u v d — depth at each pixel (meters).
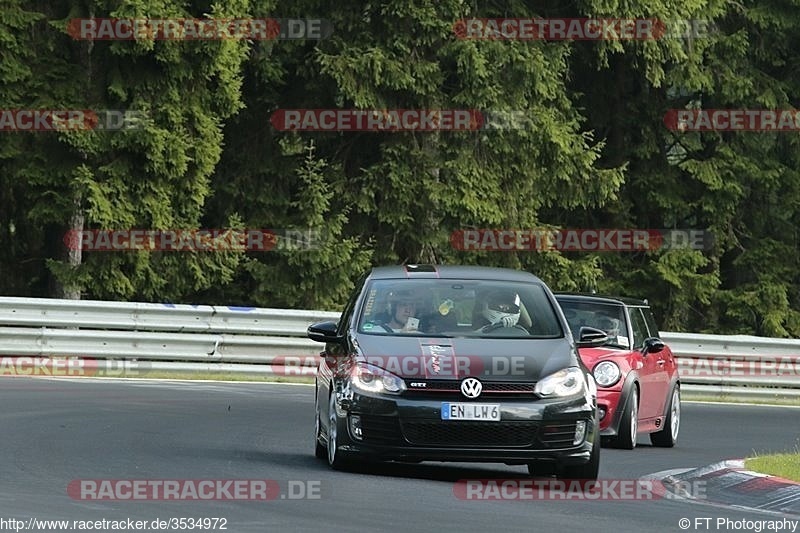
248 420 61.75
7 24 95.94
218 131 100.50
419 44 108.25
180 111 99.06
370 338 45.00
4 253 108.38
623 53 118.81
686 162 125.62
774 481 44.50
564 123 114.62
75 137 96.50
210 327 84.50
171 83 98.56
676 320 125.44
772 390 96.06
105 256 99.62
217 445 51.81
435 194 109.94
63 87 97.75
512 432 42.62
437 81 109.00
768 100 126.00
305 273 108.81
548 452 42.81
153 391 71.75
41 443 49.12
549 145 112.38
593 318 63.03
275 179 114.69
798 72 130.50
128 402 65.75
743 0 129.00
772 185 127.75
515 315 46.50
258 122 114.56
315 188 108.69
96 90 98.50
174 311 83.69
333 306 109.75
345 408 43.44
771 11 127.56
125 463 44.88
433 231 111.44
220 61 98.69
